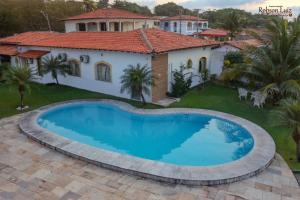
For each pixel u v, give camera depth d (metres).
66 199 8.69
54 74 23.02
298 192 9.09
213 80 25.50
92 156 11.18
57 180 9.76
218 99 19.80
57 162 11.06
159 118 16.75
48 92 22.30
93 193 9.01
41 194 8.95
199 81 24.77
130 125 16.44
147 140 14.47
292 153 11.81
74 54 22.72
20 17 43.88
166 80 20.33
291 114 10.66
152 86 18.72
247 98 19.44
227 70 20.33
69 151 11.62
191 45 21.98
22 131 14.03
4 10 41.44
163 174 9.79
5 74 17.86
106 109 18.98
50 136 13.20
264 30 18.52
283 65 17.17
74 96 21.17
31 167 10.64
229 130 15.39
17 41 29.00
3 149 12.16
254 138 12.90
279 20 17.72
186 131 15.53
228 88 23.11
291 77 17.22
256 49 18.06
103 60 20.92
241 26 55.56
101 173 10.25
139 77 17.41
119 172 10.33
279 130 14.09
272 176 10.04
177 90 20.42
